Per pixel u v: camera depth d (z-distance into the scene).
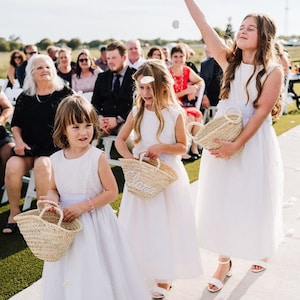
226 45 3.19
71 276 2.33
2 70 18.34
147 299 2.60
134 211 2.89
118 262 2.45
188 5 3.21
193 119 6.16
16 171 4.12
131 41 7.36
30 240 2.20
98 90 5.65
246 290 3.00
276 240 3.00
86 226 2.40
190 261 2.88
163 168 2.83
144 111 2.97
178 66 6.57
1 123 4.62
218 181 2.94
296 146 7.06
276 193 2.97
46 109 4.31
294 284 3.06
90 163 2.47
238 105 2.93
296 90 16.17
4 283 3.18
